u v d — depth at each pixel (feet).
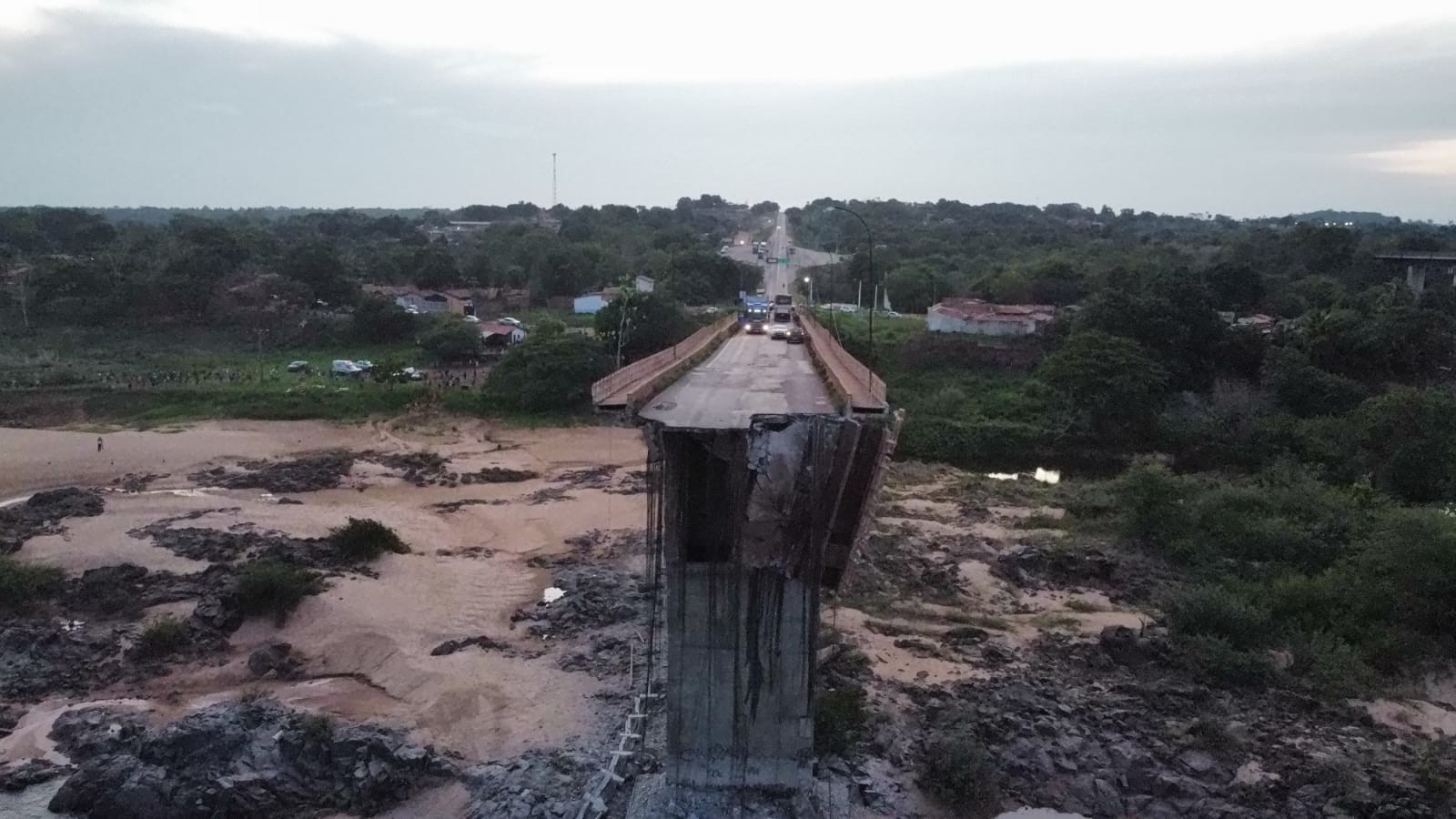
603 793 103.86
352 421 314.76
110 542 193.26
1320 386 315.78
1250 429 294.66
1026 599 172.65
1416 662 144.77
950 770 108.99
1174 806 107.04
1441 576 153.89
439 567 184.14
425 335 409.90
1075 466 298.15
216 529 203.82
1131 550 198.59
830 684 129.29
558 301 552.00
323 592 161.79
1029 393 338.13
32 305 465.47
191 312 469.98
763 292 533.55
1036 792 109.60
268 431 302.86
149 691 135.54
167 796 104.12
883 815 103.40
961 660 143.02
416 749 114.52
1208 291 373.61
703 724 99.66
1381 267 527.81
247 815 104.22
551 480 256.93
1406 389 266.36
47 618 156.97
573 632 151.43
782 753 99.19
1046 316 404.57
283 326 461.37
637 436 303.27
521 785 107.14
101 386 342.85
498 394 330.95
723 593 97.14
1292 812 106.01
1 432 297.33
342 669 143.23
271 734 115.55
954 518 223.30
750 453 93.45
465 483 253.24
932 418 322.75
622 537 204.23
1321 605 159.02
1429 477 234.79
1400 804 106.63
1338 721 128.26
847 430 92.32
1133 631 148.97
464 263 616.80
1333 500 210.59
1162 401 313.53
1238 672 137.08
